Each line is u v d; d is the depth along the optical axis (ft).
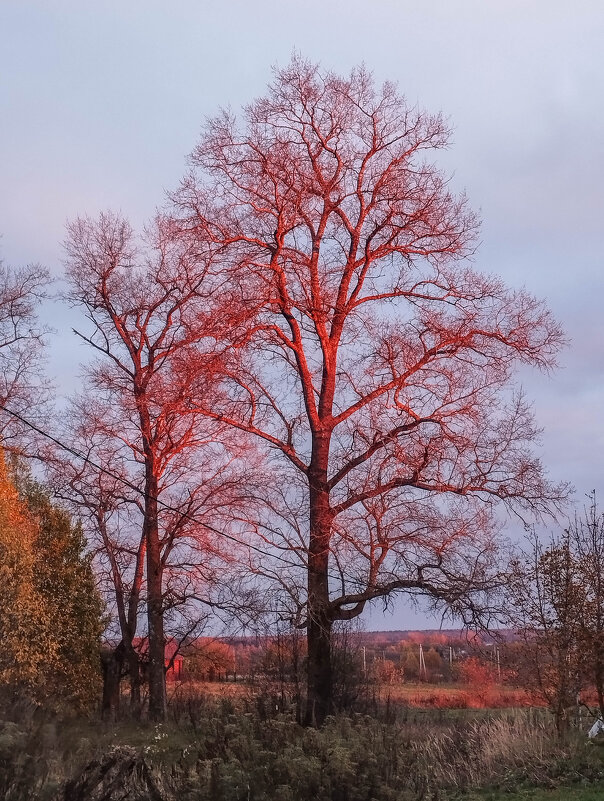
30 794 27.76
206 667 125.18
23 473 94.12
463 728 67.00
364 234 82.23
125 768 32.58
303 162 80.59
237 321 75.31
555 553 64.75
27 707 35.27
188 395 77.56
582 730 63.98
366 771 37.50
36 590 81.20
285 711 55.57
